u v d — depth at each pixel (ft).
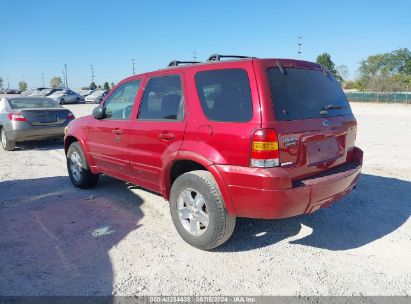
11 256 12.44
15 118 31.99
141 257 12.36
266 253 12.59
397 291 10.34
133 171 15.87
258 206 11.08
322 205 12.07
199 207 12.60
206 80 12.59
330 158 12.79
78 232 14.38
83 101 137.18
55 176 23.39
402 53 276.41
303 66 12.76
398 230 14.34
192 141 12.50
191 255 12.48
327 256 12.35
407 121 58.75
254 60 11.51
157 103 14.51
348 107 14.29
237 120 11.37
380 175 22.27
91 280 11.00
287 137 11.03
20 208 17.19
